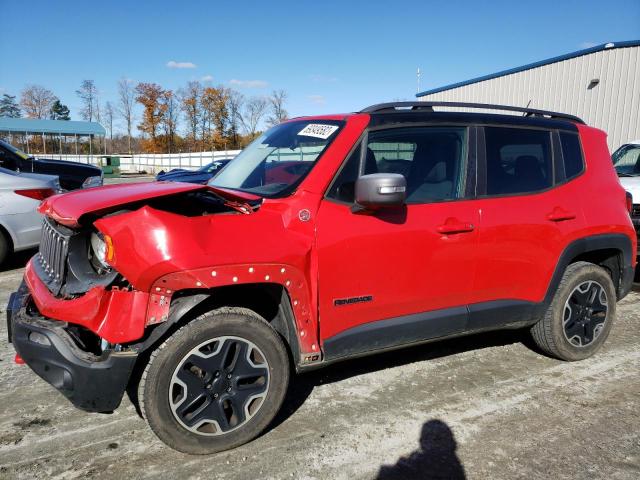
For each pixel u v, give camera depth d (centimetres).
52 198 315
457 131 354
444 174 343
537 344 414
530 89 2091
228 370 277
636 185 732
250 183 339
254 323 278
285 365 292
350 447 292
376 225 308
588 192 400
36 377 375
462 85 2428
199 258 255
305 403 342
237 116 6569
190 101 6431
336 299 301
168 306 256
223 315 271
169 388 262
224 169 404
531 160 380
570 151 402
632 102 1730
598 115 1834
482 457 285
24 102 7794
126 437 299
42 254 331
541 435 307
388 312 321
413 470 273
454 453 288
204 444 275
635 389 367
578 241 388
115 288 258
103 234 258
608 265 435
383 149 326
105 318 251
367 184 279
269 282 277
